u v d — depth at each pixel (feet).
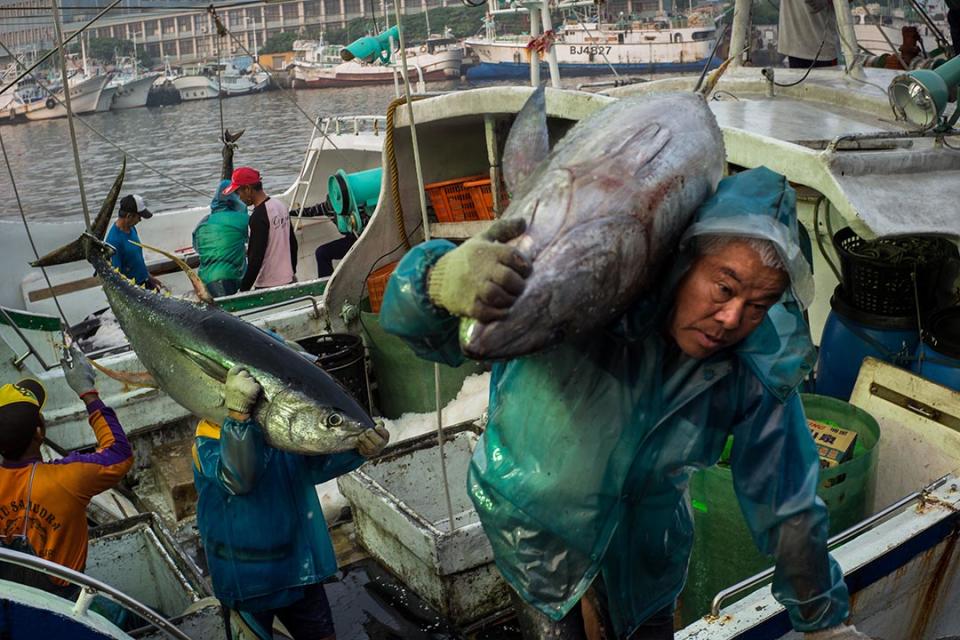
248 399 10.29
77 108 131.64
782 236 4.97
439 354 5.53
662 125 5.13
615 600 6.33
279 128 108.58
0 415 11.46
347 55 28.07
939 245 15.06
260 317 21.26
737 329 5.21
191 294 30.50
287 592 11.32
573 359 5.64
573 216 4.82
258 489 10.94
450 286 4.76
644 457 5.82
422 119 19.95
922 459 13.64
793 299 5.40
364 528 15.52
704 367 5.65
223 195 28.99
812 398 14.12
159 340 11.42
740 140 14.37
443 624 13.87
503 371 6.31
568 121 18.93
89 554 13.41
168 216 37.37
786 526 6.00
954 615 13.20
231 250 28.89
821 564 6.10
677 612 13.34
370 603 14.43
